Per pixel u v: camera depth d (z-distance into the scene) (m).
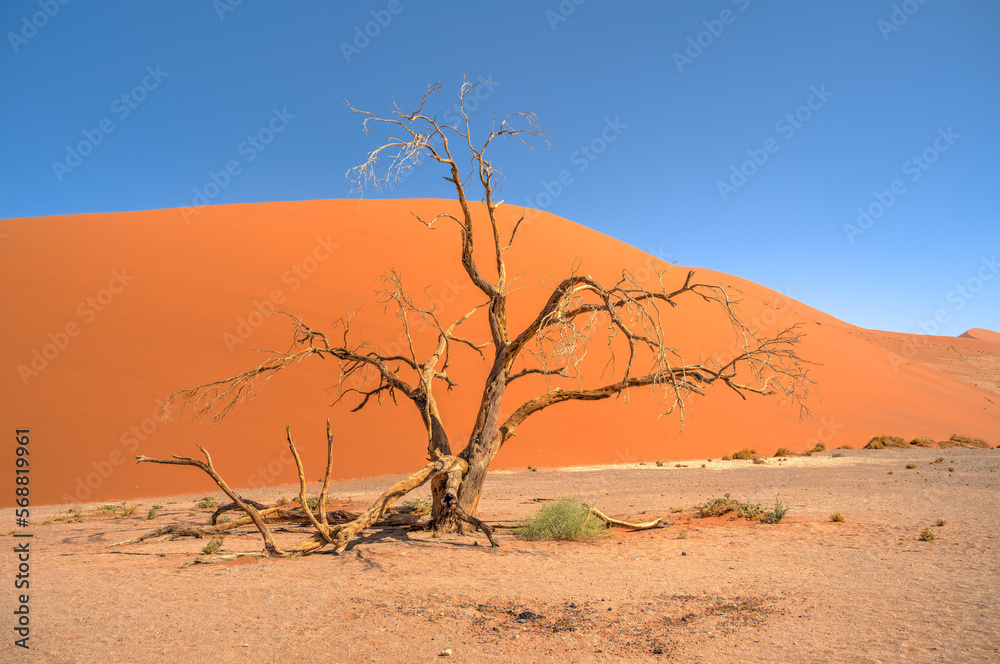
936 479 18.64
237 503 8.49
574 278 10.83
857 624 5.02
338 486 20.19
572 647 4.59
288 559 8.32
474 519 9.76
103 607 5.66
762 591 6.25
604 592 6.33
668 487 18.34
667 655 4.38
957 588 6.16
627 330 10.15
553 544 9.62
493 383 11.56
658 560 8.12
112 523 12.84
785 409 40.38
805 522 11.05
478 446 11.33
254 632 4.93
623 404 35.41
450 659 4.33
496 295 11.88
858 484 17.72
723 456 30.92
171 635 4.83
